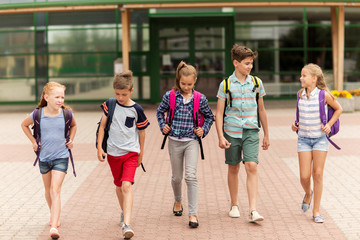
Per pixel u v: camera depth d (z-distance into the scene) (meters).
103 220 6.63
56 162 6.08
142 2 19.62
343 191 7.98
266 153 11.27
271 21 23.84
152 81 23.84
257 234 6.00
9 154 11.64
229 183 6.71
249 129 6.45
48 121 6.03
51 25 23.42
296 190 8.05
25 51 23.53
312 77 6.34
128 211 5.83
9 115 20.50
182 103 6.28
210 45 23.88
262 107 6.57
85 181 8.83
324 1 19.91
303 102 6.42
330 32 24.00
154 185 8.50
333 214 6.77
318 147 6.38
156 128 15.53
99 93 23.61
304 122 6.41
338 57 20.86
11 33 23.48
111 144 6.00
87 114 19.92
